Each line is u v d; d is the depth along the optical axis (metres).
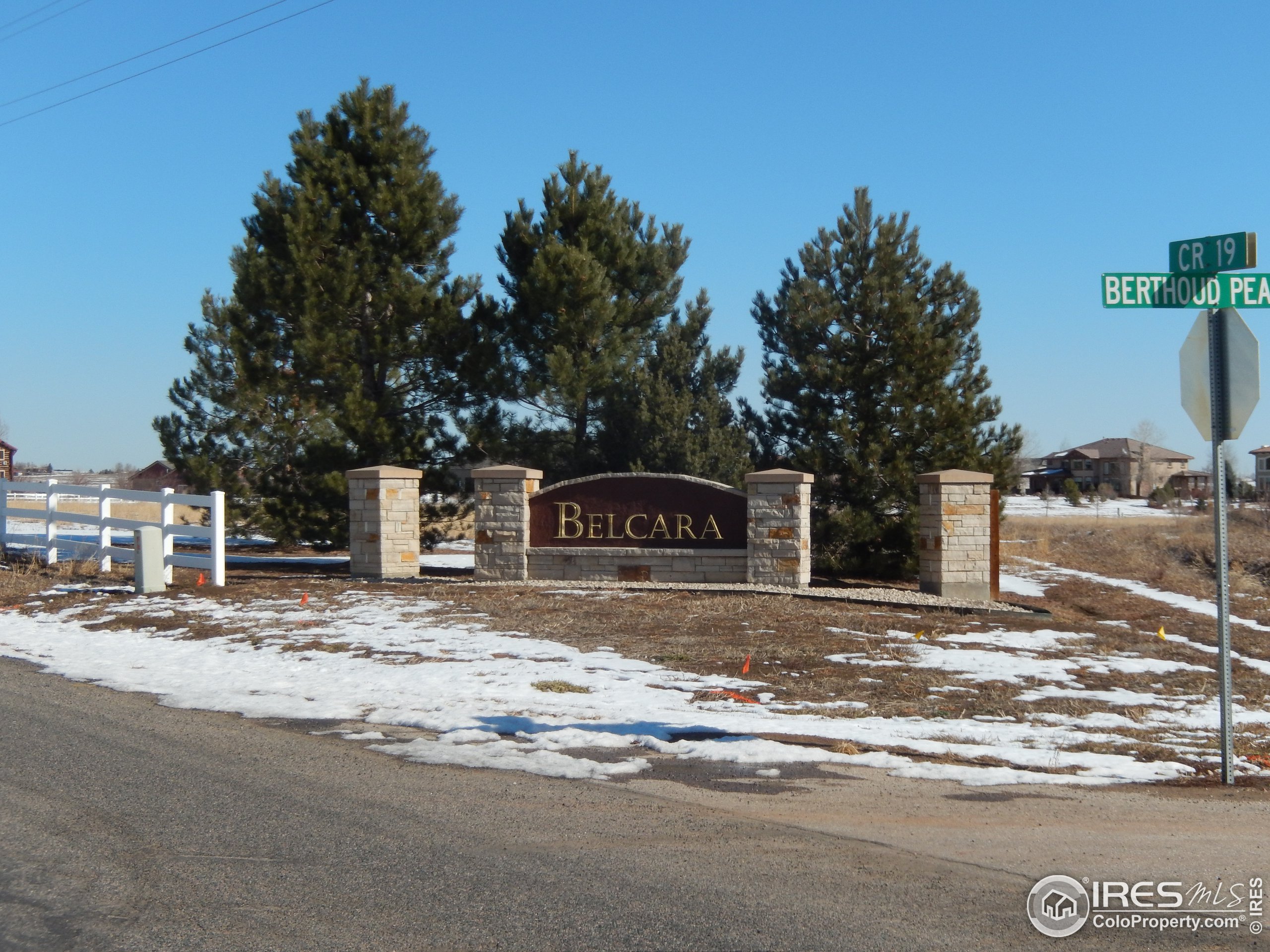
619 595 17.06
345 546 23.98
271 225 23.14
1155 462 100.75
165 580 18.33
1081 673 11.65
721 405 31.56
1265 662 13.66
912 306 21.94
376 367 23.89
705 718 9.39
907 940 4.93
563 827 6.55
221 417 27.19
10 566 21.27
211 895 5.39
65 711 9.84
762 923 5.11
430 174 23.69
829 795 7.28
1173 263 7.71
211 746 8.54
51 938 4.87
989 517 18.11
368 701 10.20
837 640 13.38
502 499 19.12
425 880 5.61
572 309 23.95
